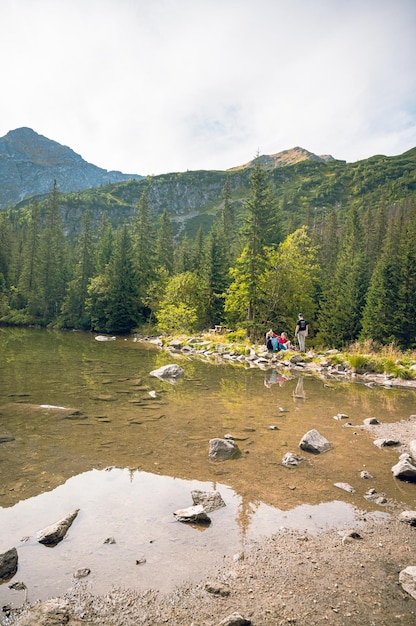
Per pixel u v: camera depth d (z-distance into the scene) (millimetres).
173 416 8859
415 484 5684
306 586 3441
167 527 4305
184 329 36344
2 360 17297
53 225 74750
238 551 3920
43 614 2934
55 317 59219
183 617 3027
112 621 2953
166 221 71812
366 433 8008
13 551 3582
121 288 48750
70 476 5543
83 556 3727
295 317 35875
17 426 7715
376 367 16219
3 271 62219
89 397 10398
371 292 34125
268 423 8516
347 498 5168
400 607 3207
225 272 43438
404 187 172250
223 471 5906
